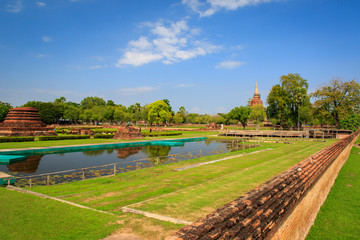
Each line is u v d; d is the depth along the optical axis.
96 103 139.00
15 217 7.04
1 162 21.61
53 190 12.29
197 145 40.75
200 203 8.75
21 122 45.38
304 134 51.06
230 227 3.40
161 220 7.12
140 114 106.94
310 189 8.09
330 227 8.72
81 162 22.77
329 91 50.06
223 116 107.62
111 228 6.46
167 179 14.41
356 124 61.88
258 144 41.22
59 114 92.69
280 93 59.84
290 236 5.84
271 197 4.72
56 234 6.01
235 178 13.20
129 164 22.11
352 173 17.53
